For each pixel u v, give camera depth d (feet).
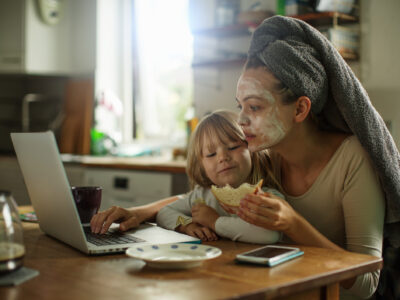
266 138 3.59
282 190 4.01
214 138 4.06
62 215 3.06
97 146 12.00
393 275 4.38
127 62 13.10
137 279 2.35
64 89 13.26
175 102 12.35
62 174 2.83
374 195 3.62
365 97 3.64
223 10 9.23
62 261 2.74
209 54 9.98
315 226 3.92
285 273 2.45
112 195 9.46
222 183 4.05
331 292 2.62
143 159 10.64
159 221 4.07
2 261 2.30
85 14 12.71
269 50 3.47
